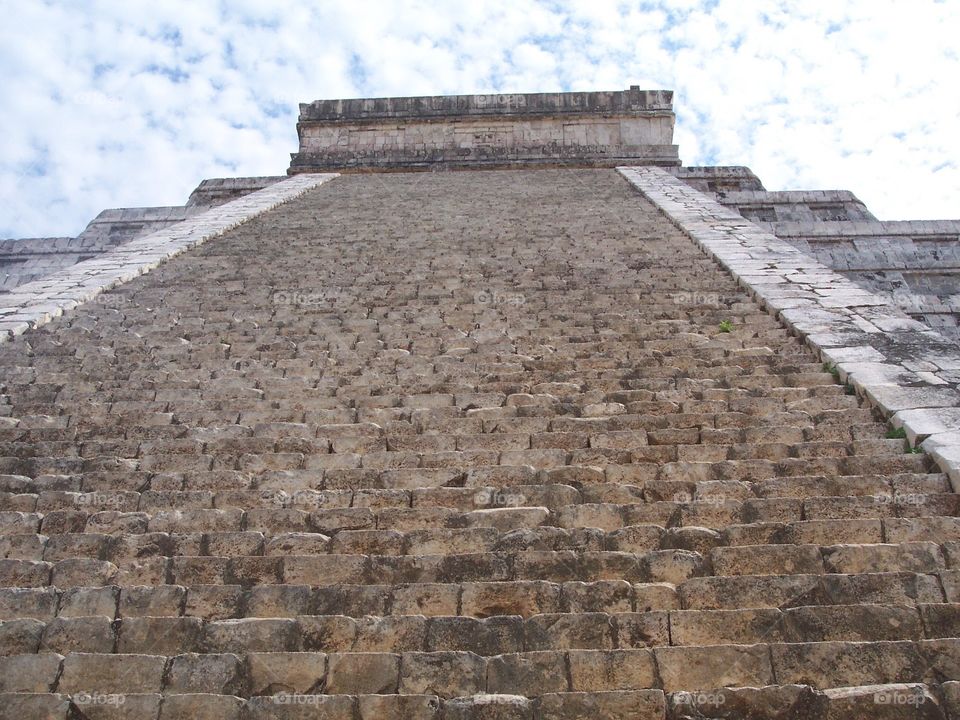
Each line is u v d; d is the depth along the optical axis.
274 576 5.35
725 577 5.04
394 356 9.00
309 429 7.27
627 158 27.11
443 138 28.75
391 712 4.27
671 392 7.78
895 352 8.28
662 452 6.59
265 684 4.52
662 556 5.28
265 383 8.31
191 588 5.16
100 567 5.43
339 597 5.08
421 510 5.89
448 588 5.10
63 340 9.85
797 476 6.14
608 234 14.98
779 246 13.28
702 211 16.39
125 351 9.52
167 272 13.18
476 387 8.11
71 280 12.24
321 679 4.52
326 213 18.38
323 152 28.64
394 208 18.69
